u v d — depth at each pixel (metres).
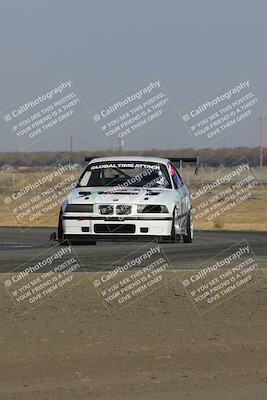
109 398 15.84
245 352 19.23
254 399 15.84
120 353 19.03
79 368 17.83
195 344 19.89
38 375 17.28
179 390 16.34
